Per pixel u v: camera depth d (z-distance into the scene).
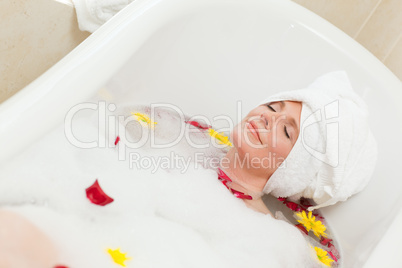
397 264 0.81
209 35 1.28
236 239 0.97
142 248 0.82
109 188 0.88
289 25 1.33
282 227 1.04
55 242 0.71
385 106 1.20
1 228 0.66
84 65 0.90
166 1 1.16
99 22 1.35
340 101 1.07
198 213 0.99
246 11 1.30
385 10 1.49
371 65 1.27
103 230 0.81
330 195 1.08
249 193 1.11
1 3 1.12
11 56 1.25
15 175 0.74
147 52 1.11
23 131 0.74
